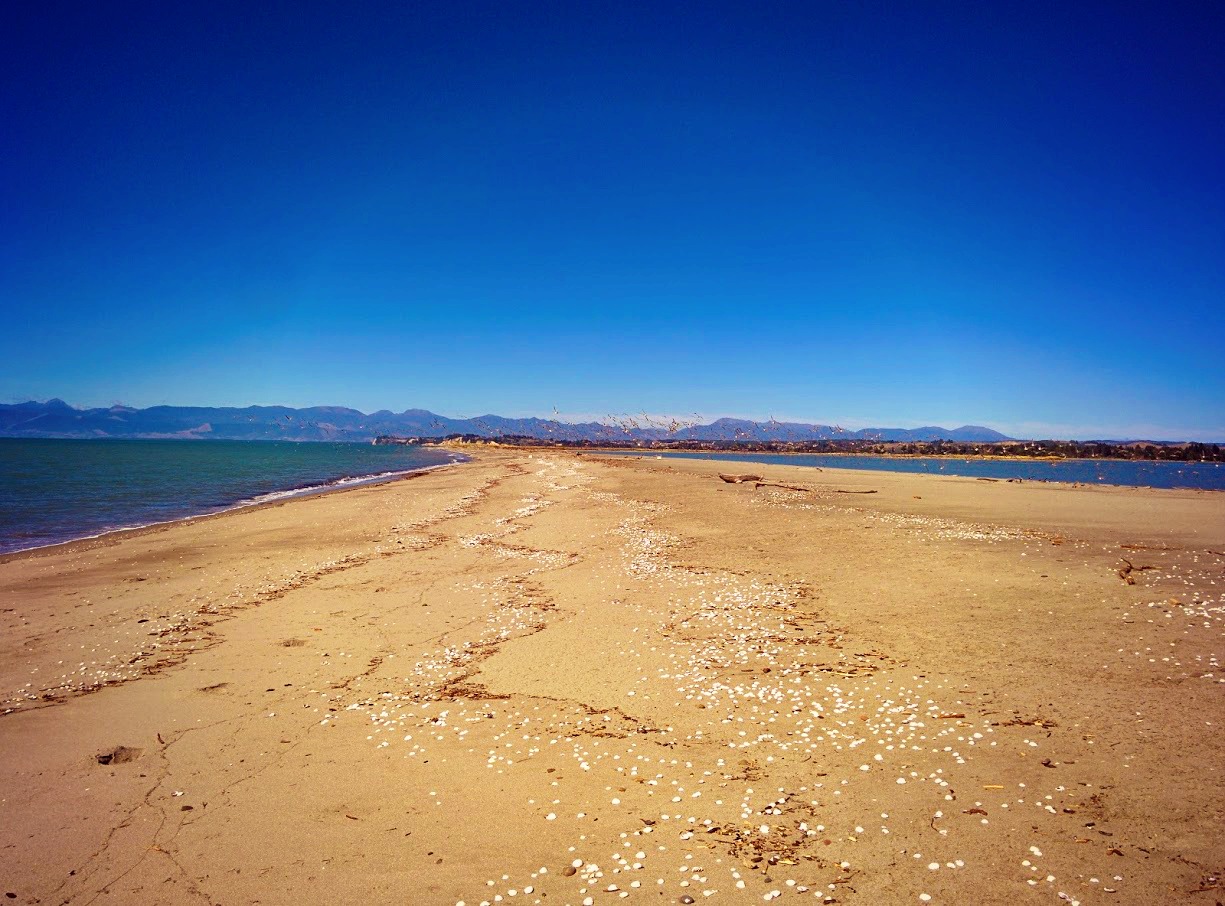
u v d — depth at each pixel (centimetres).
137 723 883
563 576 1730
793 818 611
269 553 2159
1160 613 1100
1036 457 12975
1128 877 498
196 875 562
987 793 625
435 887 541
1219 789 597
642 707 882
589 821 627
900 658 986
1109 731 719
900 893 501
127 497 4150
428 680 1022
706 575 1647
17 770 757
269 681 1034
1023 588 1301
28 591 1658
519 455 14262
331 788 705
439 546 2272
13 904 529
